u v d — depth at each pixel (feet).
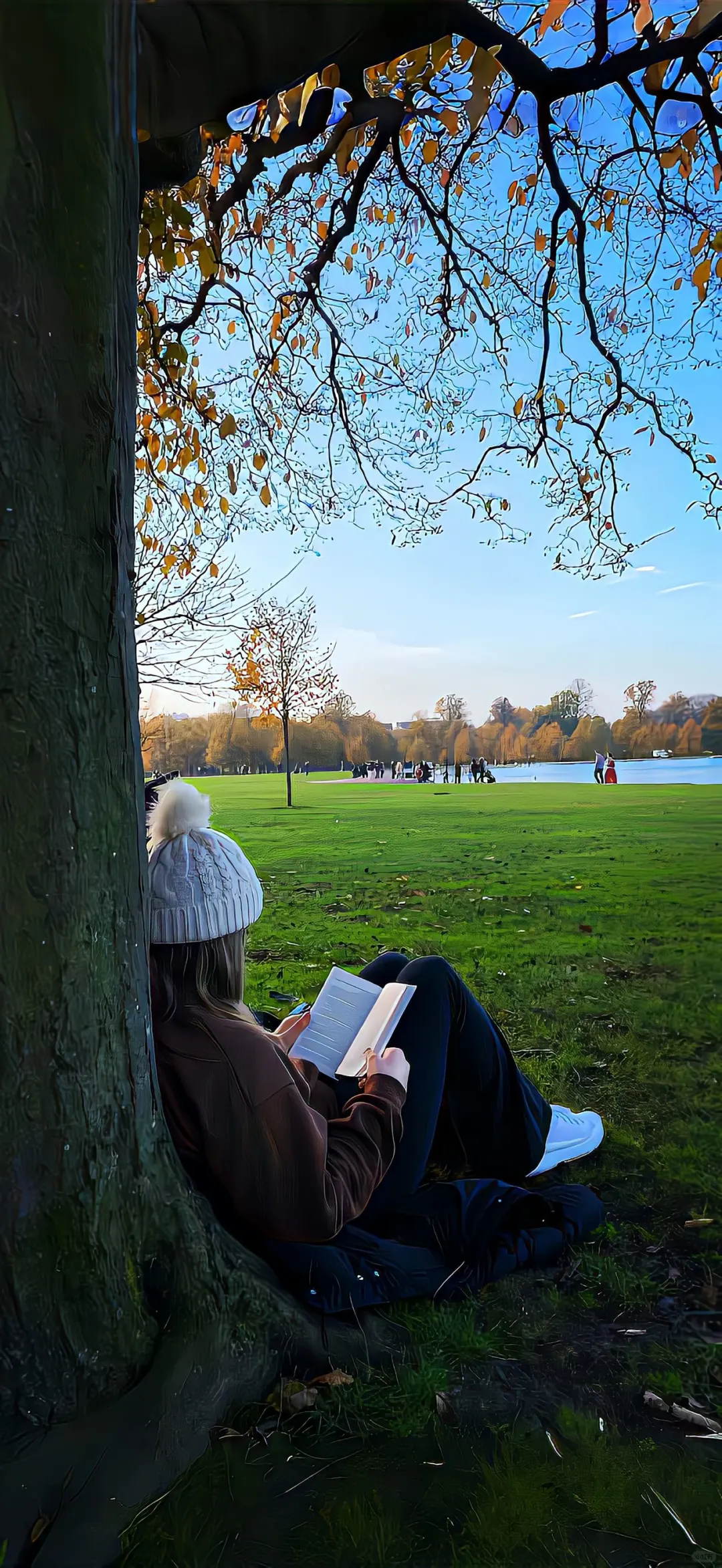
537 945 23.02
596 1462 5.45
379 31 8.02
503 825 64.44
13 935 4.80
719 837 53.67
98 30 4.75
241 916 6.41
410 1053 7.69
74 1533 4.58
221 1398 5.60
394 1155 7.04
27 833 4.79
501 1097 8.48
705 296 17.79
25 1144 4.94
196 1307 5.67
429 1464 5.46
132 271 5.59
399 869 40.22
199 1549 4.67
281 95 11.84
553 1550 4.80
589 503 19.85
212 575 23.43
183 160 10.77
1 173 4.50
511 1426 5.83
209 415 18.24
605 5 11.34
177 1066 6.22
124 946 5.42
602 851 46.73
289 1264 6.64
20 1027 4.87
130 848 5.48
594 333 17.35
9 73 4.49
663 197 16.37
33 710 4.77
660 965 20.58
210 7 6.94
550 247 16.14
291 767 228.22
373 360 20.49
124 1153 5.45
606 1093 12.73
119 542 5.24
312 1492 5.19
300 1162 6.03
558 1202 8.24
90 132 4.76
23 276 4.61
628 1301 7.47
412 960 8.16
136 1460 5.02
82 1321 5.15
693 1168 10.27
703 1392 6.29
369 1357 6.38
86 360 4.86
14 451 4.64
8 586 4.66
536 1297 7.42
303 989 18.65
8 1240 4.95
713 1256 8.36
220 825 67.15
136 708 5.69
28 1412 4.98
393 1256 7.11
